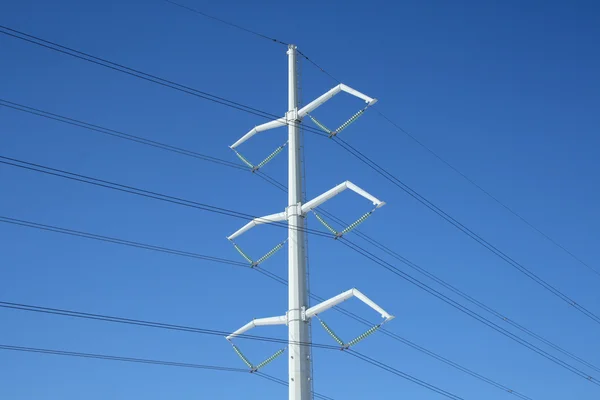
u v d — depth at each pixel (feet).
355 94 125.59
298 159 126.62
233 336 123.44
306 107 129.18
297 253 119.03
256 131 136.46
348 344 112.27
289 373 112.27
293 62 134.72
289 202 123.34
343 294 113.39
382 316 111.04
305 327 115.14
